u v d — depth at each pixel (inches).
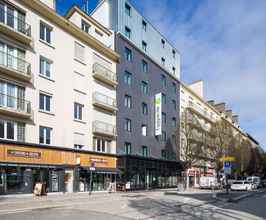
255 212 666.2
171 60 2098.9
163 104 1921.8
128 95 1576.0
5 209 623.8
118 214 584.4
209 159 2235.5
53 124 1104.8
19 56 997.8
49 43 1119.6
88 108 1286.9
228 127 2466.8
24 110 987.9
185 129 1984.5
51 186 1070.4
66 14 1350.9
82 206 718.5
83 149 1228.5
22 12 1021.8
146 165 1628.9
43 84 1075.9
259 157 3440.0
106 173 1341.0
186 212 643.5
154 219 530.0
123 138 1503.4
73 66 1222.3
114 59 1488.7
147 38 1812.3
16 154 946.7
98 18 1608.0
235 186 1694.1
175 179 1920.5
